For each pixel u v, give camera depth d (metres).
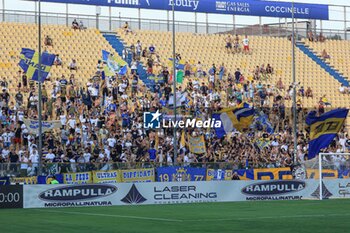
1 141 46.62
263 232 20.95
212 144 50.31
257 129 54.59
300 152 52.81
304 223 23.84
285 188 38.50
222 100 57.44
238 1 72.38
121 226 22.98
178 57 60.78
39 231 21.61
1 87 51.41
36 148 45.12
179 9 69.19
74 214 28.42
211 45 65.69
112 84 54.47
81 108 51.34
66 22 62.88
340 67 68.50
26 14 61.53
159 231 21.28
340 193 39.53
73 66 56.75
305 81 65.00
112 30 63.75
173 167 41.75
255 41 68.06
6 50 56.53
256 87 59.81
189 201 36.31
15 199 32.47
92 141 48.50
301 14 75.31
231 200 37.25
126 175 40.78
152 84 57.12
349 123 60.06
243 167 44.06
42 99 50.31
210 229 21.91
